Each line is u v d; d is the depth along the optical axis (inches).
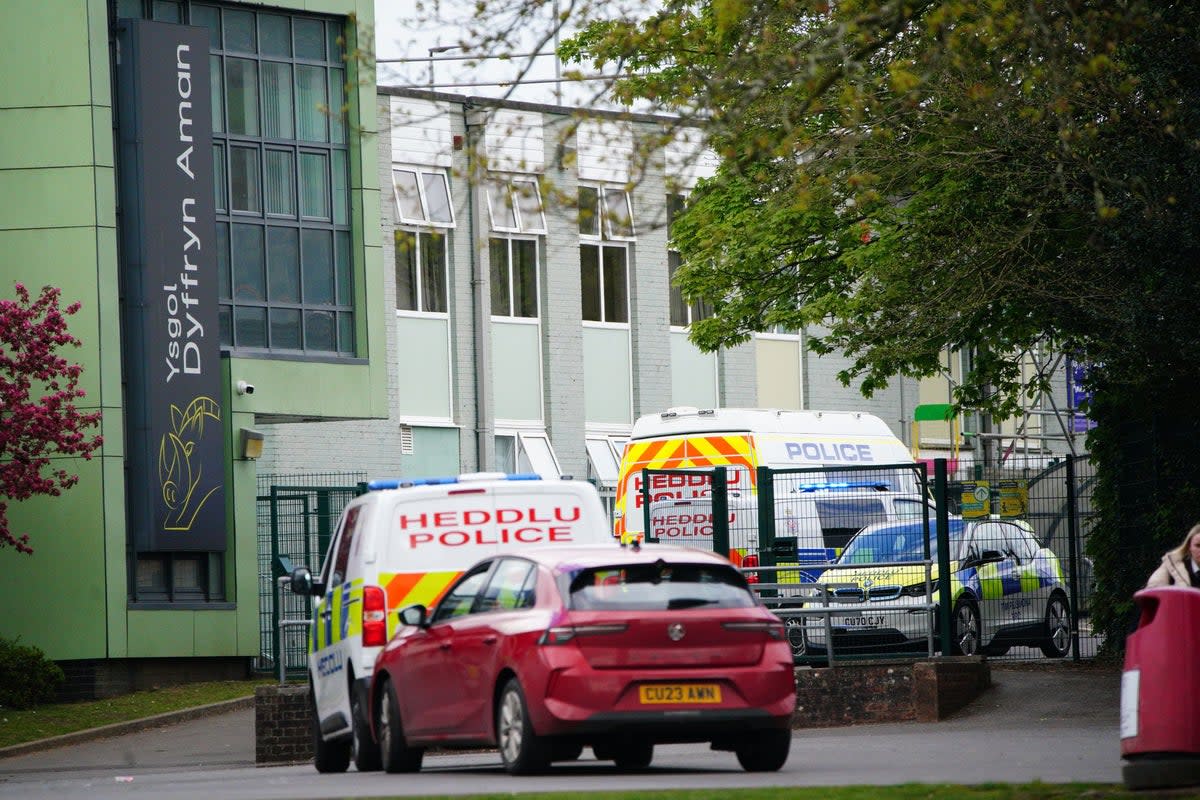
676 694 1408.7
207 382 3356.3
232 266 3489.2
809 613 2244.1
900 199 2662.4
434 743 1563.7
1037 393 3444.9
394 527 1776.6
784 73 1684.3
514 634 1434.5
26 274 3267.7
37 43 3294.8
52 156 3287.4
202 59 3400.6
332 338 3599.9
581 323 4707.2
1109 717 2048.5
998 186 2340.1
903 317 2417.6
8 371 3075.8
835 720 2180.1
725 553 2488.9
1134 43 2052.2
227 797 1342.3
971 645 2674.7
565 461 4640.8
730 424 3011.8
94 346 3255.4
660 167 1718.8
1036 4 1726.1
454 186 4456.2
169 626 3287.4
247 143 3528.5
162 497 3302.2
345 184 3641.7
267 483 4101.9
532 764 1412.4
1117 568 2677.2
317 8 3609.7
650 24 1795.0
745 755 1491.1
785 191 2268.7
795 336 5073.8
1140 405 2564.0
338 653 1834.4
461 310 4471.0
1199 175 2058.3
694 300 3422.7
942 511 2308.1
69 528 3218.5
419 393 4407.0
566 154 1775.3
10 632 3186.5
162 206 3341.5
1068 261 2277.3
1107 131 2095.2
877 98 2175.2
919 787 1198.3
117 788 1688.0
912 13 1705.2
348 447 4244.6
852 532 2610.7
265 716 2260.1
